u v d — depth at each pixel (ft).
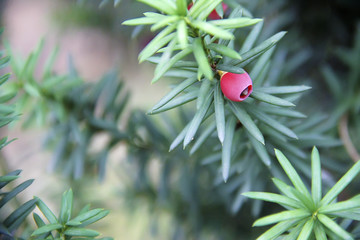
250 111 0.90
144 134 1.26
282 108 0.92
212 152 1.20
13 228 0.85
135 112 1.25
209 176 1.33
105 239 0.83
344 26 1.25
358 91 1.19
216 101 0.86
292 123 1.06
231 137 0.92
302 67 1.33
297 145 1.05
